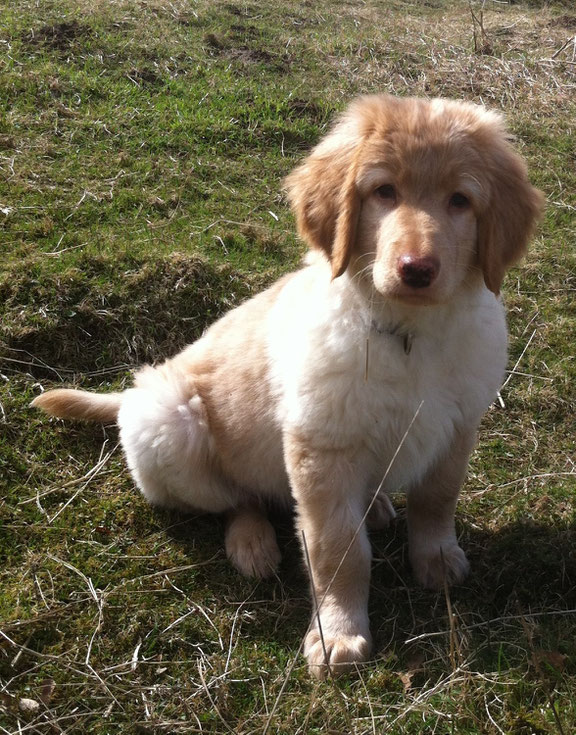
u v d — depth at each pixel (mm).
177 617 934
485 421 1190
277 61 2113
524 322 1344
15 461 1090
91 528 1027
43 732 822
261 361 969
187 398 1020
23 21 2049
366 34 2367
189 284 1307
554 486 1092
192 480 1026
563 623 910
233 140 1742
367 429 891
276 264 1411
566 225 1573
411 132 852
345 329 879
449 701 833
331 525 900
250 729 826
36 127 1661
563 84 2148
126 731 824
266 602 956
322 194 902
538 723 815
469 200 857
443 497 964
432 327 881
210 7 2373
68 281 1272
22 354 1216
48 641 905
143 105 1797
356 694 847
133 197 1510
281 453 979
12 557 985
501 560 972
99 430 1146
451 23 2574
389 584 977
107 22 2133
